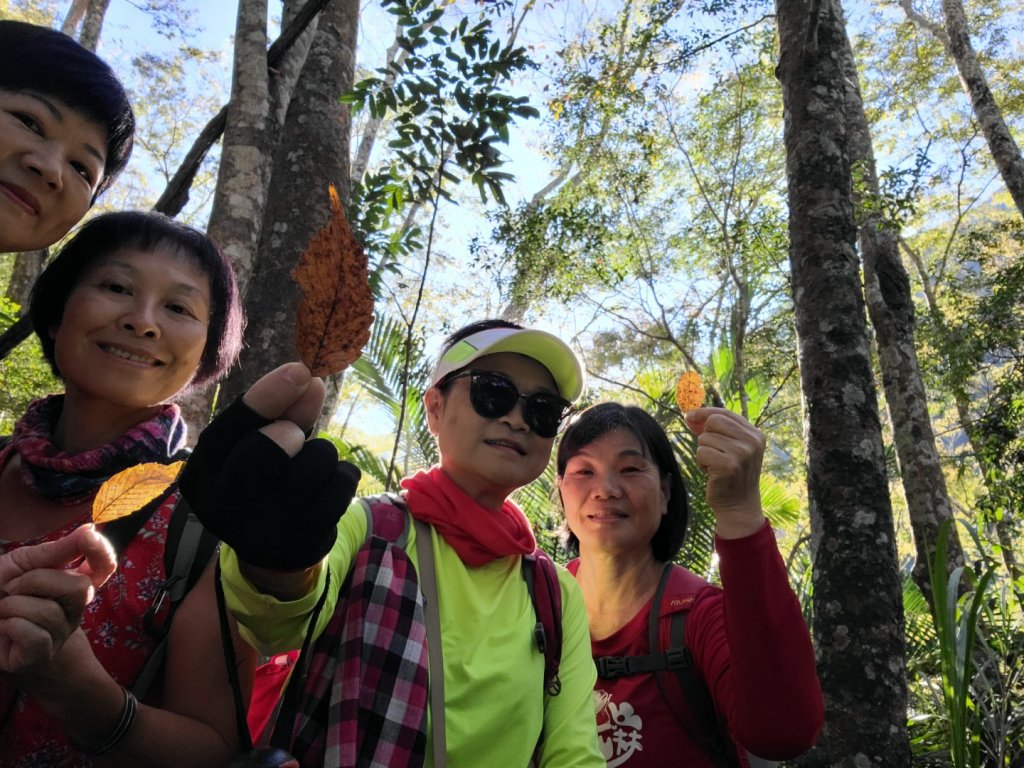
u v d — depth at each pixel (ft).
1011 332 30.60
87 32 33.58
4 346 6.50
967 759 10.99
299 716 3.87
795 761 10.94
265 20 10.71
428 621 4.34
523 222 27.71
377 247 16.16
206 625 3.63
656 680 6.15
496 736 4.24
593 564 7.02
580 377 5.35
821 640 11.46
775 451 53.57
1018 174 28.19
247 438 2.56
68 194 3.76
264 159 10.06
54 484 3.65
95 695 3.06
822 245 13.70
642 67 25.55
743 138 35.91
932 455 23.61
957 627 11.15
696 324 44.62
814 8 14.88
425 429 17.01
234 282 4.33
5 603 2.55
